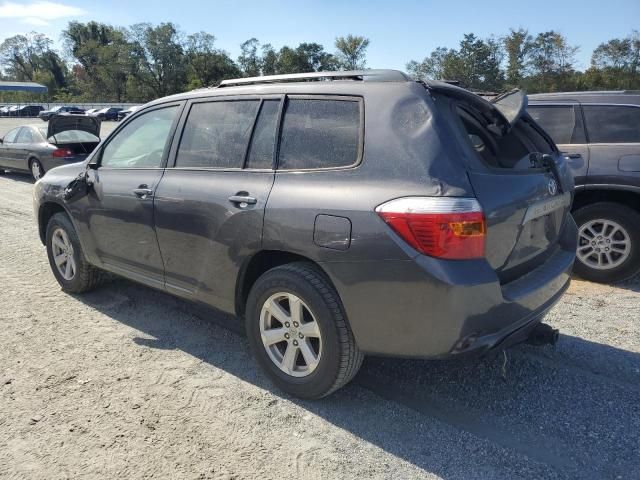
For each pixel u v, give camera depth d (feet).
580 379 11.73
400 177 9.02
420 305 8.79
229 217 11.00
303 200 9.88
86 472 8.77
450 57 270.87
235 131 11.72
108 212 14.14
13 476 8.66
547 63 242.37
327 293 9.76
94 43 331.16
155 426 9.99
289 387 10.73
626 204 17.42
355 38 307.17
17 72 387.55
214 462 9.02
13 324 14.51
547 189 10.78
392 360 12.55
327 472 8.79
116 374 11.91
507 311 9.27
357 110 9.99
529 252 10.51
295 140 10.65
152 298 16.55
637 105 17.43
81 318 15.01
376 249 8.96
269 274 10.62
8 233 25.16
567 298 16.61
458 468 8.88
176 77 323.37
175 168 12.74
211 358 12.73
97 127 43.39
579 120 18.13
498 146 10.78
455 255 8.57
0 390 11.17
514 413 10.46
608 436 9.71
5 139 45.19
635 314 15.29
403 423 10.12
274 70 327.26
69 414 10.35
